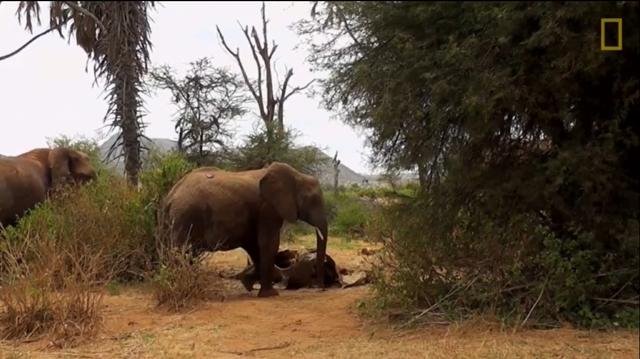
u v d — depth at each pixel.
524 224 8.02
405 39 7.81
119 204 12.04
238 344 7.30
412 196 8.85
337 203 22.12
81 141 20.62
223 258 15.05
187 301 9.22
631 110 7.82
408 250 8.54
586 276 7.75
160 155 14.46
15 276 7.81
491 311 7.83
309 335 7.73
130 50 21.28
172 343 7.29
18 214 12.82
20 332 7.53
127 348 7.10
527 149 8.34
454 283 8.43
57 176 13.69
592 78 7.59
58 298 7.69
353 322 8.31
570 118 7.92
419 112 7.89
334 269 11.77
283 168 10.70
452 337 7.41
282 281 11.70
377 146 8.50
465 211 8.41
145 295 10.13
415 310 8.27
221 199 10.43
